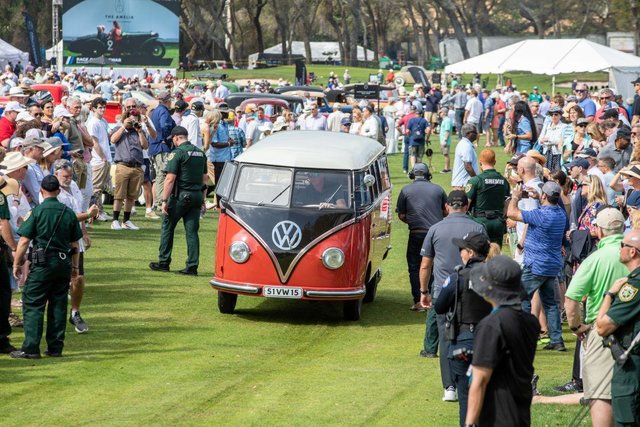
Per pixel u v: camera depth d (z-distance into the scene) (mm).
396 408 19672
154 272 33469
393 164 71812
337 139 30578
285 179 27781
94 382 21125
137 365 22609
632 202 23438
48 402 19594
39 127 31766
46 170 27016
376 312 29594
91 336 25125
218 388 20953
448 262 21984
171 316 27656
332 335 26469
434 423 18656
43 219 22453
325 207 27391
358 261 27438
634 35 192125
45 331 25703
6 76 86875
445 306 16984
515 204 24125
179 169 33094
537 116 55125
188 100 75625
